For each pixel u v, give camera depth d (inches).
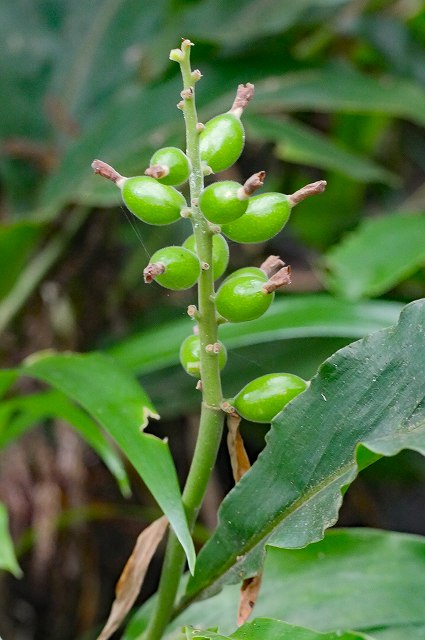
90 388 20.5
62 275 36.8
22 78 36.5
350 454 18.3
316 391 18.4
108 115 33.1
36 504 34.8
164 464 19.0
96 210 36.3
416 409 18.1
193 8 34.9
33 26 37.1
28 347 36.8
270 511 18.6
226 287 18.1
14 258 31.4
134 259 37.9
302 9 33.1
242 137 18.1
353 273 25.1
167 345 24.2
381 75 40.8
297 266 42.9
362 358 18.3
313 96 31.5
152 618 19.5
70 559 38.3
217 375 18.5
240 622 18.9
